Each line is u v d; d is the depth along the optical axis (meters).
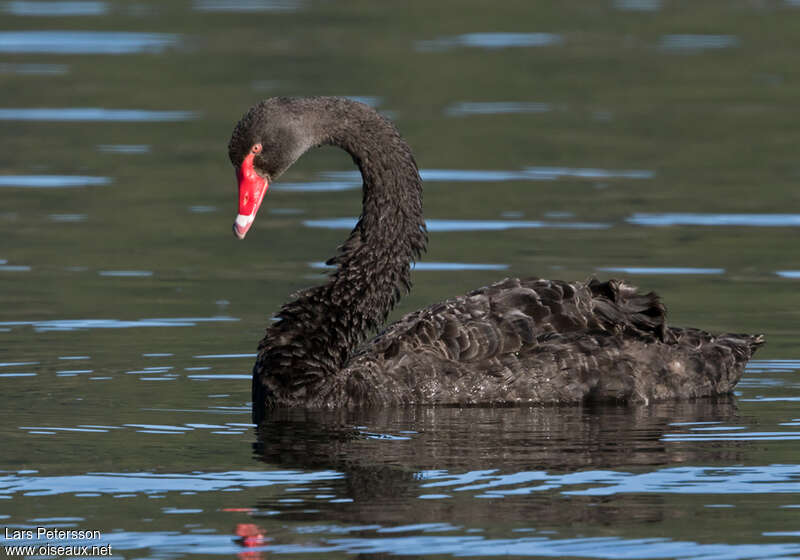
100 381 12.82
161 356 13.84
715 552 8.09
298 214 21.48
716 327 14.81
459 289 16.61
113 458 10.17
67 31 40.50
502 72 34.69
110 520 8.70
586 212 21.19
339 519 8.70
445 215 20.98
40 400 12.05
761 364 13.66
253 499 9.10
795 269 17.66
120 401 12.07
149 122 28.80
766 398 12.39
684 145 26.75
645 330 12.53
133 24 41.94
